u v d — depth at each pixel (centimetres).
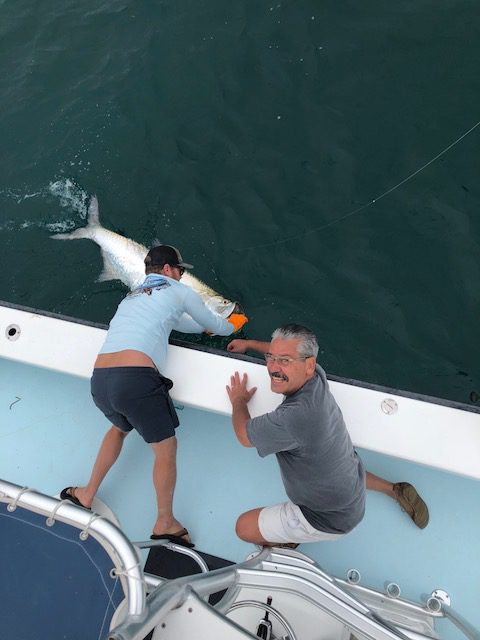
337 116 474
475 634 197
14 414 315
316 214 443
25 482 295
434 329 394
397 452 234
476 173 432
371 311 405
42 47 575
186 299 271
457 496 270
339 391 250
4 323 289
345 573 256
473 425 235
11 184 503
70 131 518
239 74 513
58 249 477
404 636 174
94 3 597
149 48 547
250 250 441
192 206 467
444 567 254
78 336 283
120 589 136
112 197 484
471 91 461
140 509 285
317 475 209
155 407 246
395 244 421
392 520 268
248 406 252
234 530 274
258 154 475
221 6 554
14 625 137
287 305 417
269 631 208
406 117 461
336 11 522
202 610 142
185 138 496
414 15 505
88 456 302
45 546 143
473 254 406
